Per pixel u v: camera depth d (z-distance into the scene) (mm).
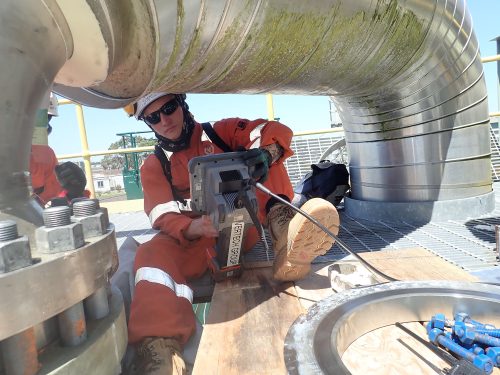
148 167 1805
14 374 628
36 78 747
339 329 961
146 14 945
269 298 1380
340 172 2709
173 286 1368
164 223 1610
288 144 1700
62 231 670
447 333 993
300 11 1289
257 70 1426
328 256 1820
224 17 1139
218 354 1027
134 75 1116
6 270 571
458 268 1491
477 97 2176
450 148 2186
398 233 2098
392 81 1930
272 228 1528
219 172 1340
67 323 718
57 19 777
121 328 855
